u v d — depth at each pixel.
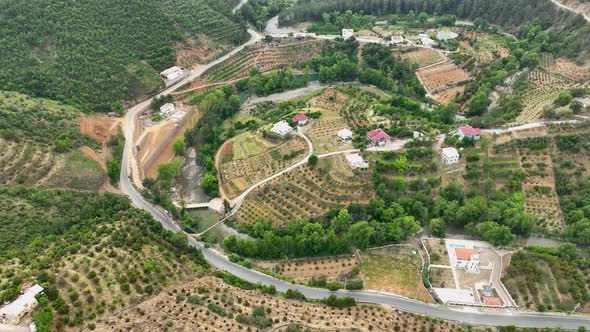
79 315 115.00
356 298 139.88
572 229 159.88
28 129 193.88
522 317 133.12
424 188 178.38
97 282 126.38
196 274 144.62
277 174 195.00
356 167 185.88
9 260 134.00
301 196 183.62
